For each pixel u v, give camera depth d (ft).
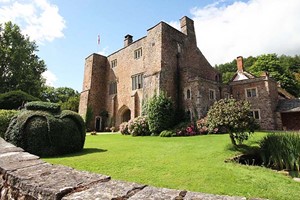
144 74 69.05
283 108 62.85
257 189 15.15
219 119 31.96
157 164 21.15
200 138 41.39
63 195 4.87
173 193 4.84
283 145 25.99
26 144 24.49
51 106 28.43
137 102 72.59
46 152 24.56
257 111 64.49
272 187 15.62
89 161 21.42
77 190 5.10
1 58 85.61
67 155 25.11
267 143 28.27
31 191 5.42
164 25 68.18
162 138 45.42
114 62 87.61
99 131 83.41
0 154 8.83
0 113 32.81
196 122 52.31
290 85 121.49
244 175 18.24
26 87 89.97
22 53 89.92
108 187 5.25
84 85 89.04
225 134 45.93
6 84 87.61
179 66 68.95
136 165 20.53
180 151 28.66
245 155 27.53
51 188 5.09
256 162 28.60
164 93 59.88
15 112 34.30
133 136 53.67
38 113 26.27
